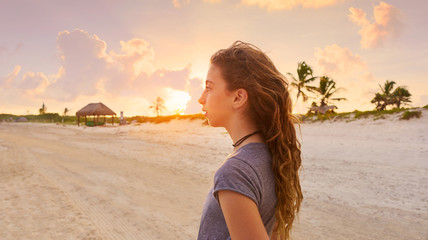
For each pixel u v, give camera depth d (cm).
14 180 777
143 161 1126
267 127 69
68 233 439
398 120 1847
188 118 3394
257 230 58
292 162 73
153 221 488
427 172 780
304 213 519
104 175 861
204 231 67
